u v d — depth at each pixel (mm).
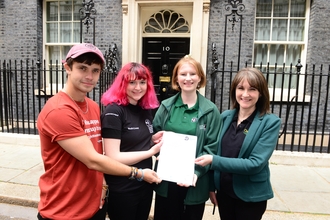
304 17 5812
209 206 3055
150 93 1860
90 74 1439
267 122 1726
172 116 1959
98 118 1666
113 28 6062
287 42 5844
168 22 6152
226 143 1855
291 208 2971
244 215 1771
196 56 5754
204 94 5785
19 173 3812
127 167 1546
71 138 1339
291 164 4391
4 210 3062
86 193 1475
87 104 1585
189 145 1770
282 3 5844
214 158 1702
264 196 1745
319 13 5461
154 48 6246
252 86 1709
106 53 5633
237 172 1672
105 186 1701
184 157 1744
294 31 5898
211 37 5750
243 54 5688
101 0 6055
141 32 6191
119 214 1786
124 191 1746
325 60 5516
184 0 5711
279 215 2828
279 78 5980
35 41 6395
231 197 1855
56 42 6734
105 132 1693
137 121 1797
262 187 1750
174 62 6199
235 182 1767
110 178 1772
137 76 1728
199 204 1942
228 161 1679
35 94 6453
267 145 1679
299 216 2820
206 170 1856
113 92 1780
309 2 5684
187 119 1908
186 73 1886
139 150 1775
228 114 1970
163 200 1987
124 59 6008
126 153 1692
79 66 1405
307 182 3709
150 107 1868
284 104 5598
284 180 3764
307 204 3074
